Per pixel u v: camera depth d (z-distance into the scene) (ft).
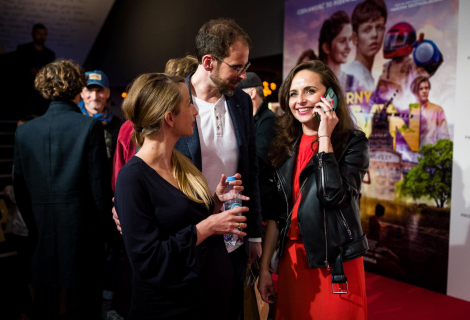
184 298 4.37
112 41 29.91
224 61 5.32
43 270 6.88
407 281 11.85
